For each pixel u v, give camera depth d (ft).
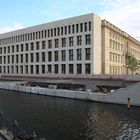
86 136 100.48
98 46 293.64
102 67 307.58
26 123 120.26
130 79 212.43
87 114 142.51
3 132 67.36
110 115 139.74
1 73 394.11
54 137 98.73
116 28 351.25
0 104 178.40
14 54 382.01
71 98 206.49
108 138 98.32
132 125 117.70
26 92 258.37
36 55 345.10
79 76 253.65
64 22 310.04
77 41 297.33
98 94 186.80
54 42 321.11
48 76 285.64
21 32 369.50
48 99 204.23
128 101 162.61
